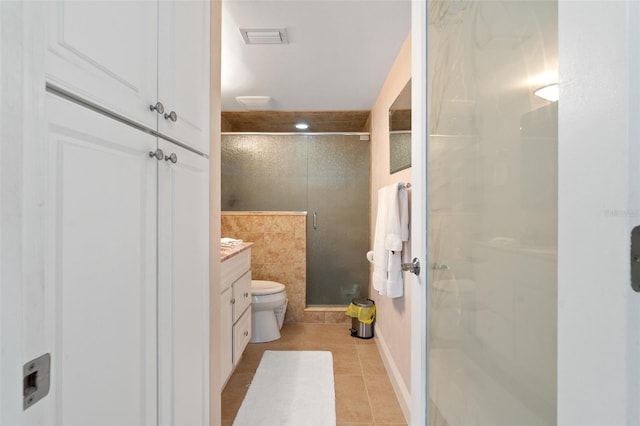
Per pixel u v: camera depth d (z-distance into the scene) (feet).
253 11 5.59
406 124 6.63
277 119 12.36
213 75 4.27
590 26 1.50
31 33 1.42
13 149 1.33
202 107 3.85
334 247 12.28
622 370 1.33
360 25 6.02
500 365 2.56
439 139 3.67
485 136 2.76
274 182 12.31
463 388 3.15
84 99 1.93
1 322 1.28
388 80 8.26
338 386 7.45
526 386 2.26
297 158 12.31
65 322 1.77
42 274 1.49
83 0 1.92
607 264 1.40
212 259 4.25
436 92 3.75
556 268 1.96
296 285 12.01
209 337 4.02
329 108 10.80
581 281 1.53
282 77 8.34
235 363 6.95
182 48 3.28
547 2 2.02
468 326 3.06
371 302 10.64
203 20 3.88
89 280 1.96
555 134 1.96
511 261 2.42
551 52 1.99
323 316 11.85
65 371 1.77
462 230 3.17
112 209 2.18
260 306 9.79
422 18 3.98
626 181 1.32
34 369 1.44
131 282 2.39
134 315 2.43
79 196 1.88
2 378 1.28
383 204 7.31
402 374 6.84
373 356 9.01
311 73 8.11
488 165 2.72
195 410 3.57
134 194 2.44
